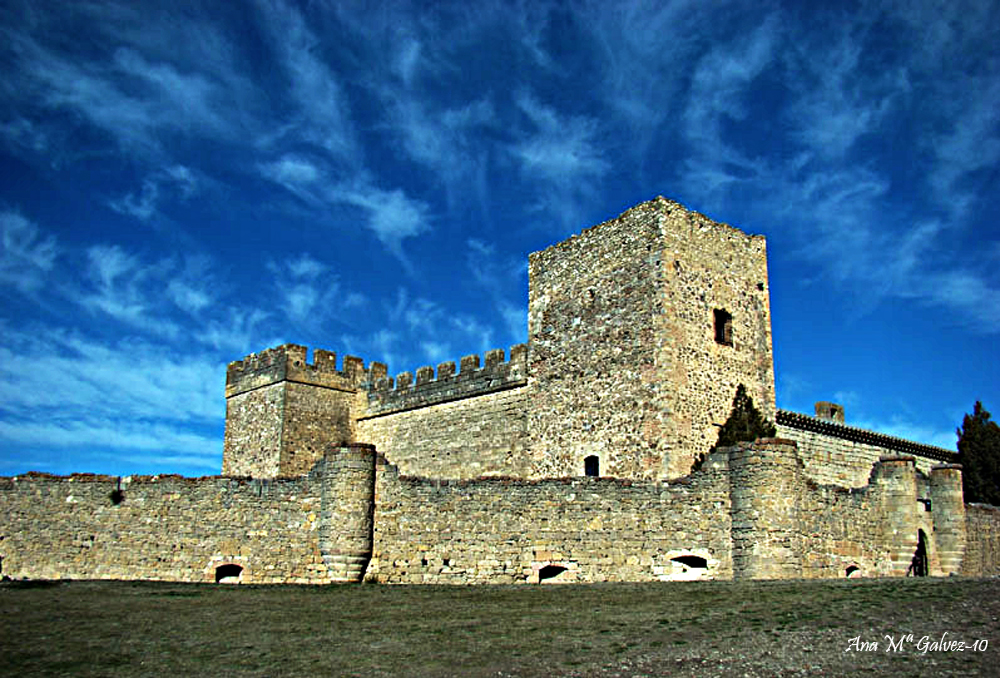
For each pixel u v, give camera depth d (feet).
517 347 143.54
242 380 183.42
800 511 98.07
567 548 98.17
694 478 100.27
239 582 98.68
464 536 98.17
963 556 115.85
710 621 66.03
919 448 157.17
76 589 91.30
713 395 124.77
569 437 131.13
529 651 59.26
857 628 60.80
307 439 171.73
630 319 125.70
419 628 68.08
